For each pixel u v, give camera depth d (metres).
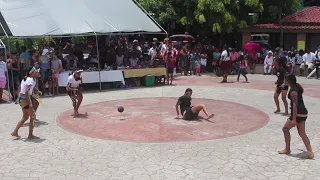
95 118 11.30
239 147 8.34
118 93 16.05
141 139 8.98
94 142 8.77
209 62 24.39
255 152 8.00
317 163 7.32
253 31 24.91
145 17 18.86
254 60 23.58
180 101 11.09
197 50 23.23
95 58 19.75
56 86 15.71
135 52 19.69
